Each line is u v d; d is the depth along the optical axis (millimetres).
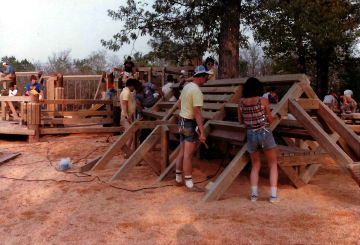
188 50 13586
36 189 5320
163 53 13773
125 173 5984
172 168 5879
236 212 4129
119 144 6852
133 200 4723
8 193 5109
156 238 3422
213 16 12070
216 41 13211
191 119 5141
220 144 6367
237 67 12328
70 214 4160
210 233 3504
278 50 20219
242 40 11984
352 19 20234
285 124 6227
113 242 3350
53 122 11352
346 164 4395
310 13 12844
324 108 5312
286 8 11812
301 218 3881
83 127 11875
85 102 11797
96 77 16031
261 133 4453
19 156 8305
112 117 12469
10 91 13117
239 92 6238
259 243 3260
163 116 7520
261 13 12320
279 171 6254
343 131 5078
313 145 7809
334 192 5012
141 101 8477
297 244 3225
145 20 12906
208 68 8047
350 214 3988
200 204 4480
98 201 4688
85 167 6676
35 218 4035
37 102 10727
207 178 6055
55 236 3508
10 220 3979
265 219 3867
